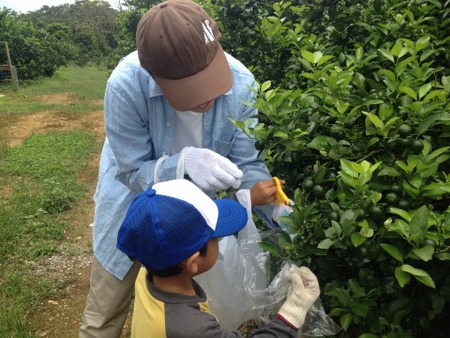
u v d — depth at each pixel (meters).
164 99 1.89
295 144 1.81
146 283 1.47
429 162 1.65
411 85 1.96
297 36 2.83
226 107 1.98
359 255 1.62
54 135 8.40
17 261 4.08
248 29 2.98
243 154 2.11
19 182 5.98
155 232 1.33
